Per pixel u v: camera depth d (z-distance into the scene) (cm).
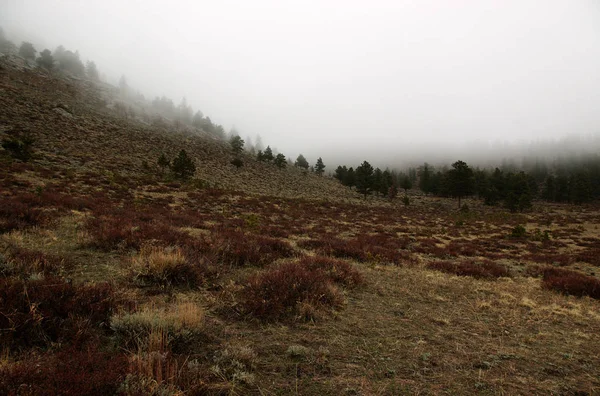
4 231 759
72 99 9856
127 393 235
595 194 10844
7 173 2047
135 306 416
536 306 672
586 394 331
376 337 448
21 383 225
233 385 290
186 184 3897
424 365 371
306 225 2222
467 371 363
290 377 321
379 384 320
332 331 457
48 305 357
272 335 424
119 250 739
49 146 3909
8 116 4697
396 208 6247
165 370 283
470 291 776
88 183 2392
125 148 5703
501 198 7969
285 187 6875
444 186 9419
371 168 7900
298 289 583
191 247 834
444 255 1481
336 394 296
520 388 333
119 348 319
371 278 846
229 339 397
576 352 443
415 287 774
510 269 1209
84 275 547
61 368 249
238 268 789
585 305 718
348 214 3781
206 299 527
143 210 1641
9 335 292
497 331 511
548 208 7844
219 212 2330
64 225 944
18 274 459
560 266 1384
